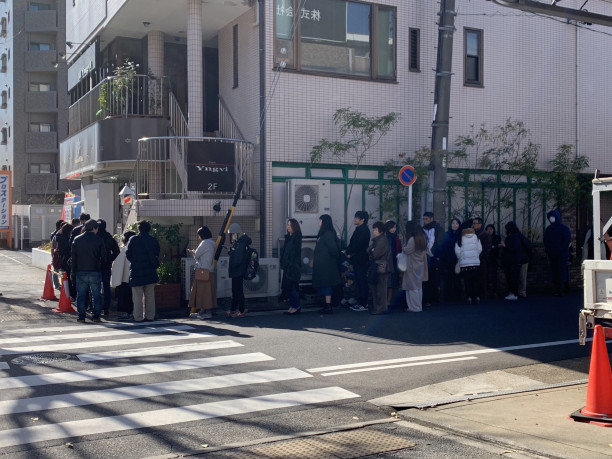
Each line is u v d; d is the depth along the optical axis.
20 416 6.43
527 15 18.00
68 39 22.69
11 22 45.75
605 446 5.61
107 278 12.92
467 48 17.12
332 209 15.49
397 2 16.22
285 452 5.57
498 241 15.30
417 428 6.30
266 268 13.88
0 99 49.00
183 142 14.63
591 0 19.02
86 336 10.51
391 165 15.74
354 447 5.71
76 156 19.59
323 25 15.40
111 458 5.38
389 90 16.09
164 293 13.29
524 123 17.92
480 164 16.88
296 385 7.67
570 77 18.73
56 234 15.30
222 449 5.62
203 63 18.84
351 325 11.54
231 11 15.84
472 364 8.76
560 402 7.05
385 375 8.17
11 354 9.09
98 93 18.00
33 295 16.05
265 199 14.67
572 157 18.64
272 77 14.83
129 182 20.72
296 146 15.01
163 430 6.09
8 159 46.41
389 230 13.52
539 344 10.02
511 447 5.69
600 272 7.48
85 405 6.81
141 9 16.19
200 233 12.27
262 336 10.50
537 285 17.08
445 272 14.58
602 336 6.45
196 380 7.81
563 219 18.33
